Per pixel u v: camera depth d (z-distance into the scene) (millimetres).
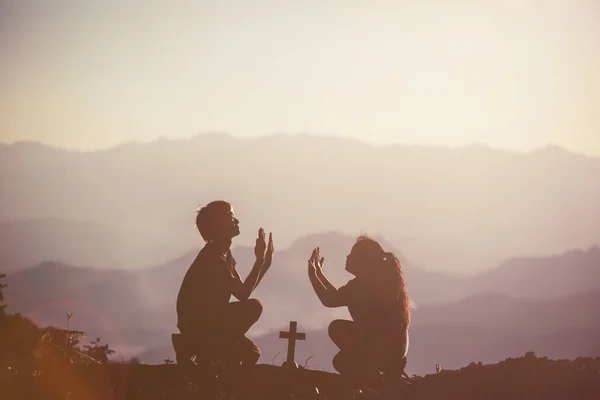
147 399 17297
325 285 19312
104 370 18328
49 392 17672
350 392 17859
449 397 17625
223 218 18859
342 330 18859
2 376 18203
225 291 18562
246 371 18281
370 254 19125
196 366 18328
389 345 18734
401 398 17688
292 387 18016
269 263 19078
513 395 17438
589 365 18344
